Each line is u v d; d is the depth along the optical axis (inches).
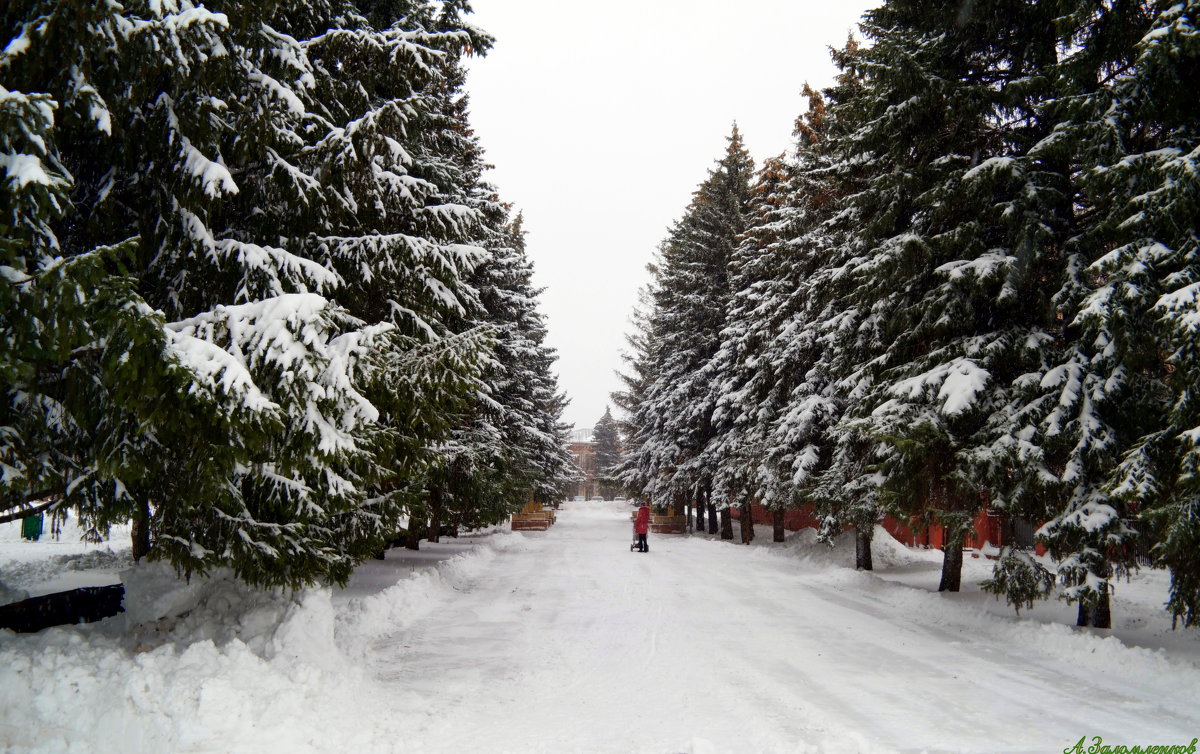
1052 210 402.3
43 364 213.0
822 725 228.5
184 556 236.2
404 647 335.0
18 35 201.3
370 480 278.4
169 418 191.6
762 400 869.8
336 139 320.2
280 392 217.9
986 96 424.2
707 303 1243.2
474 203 626.2
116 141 246.1
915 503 452.4
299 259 283.9
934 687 277.3
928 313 449.7
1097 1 339.6
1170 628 387.5
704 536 1252.5
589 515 2342.5
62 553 705.0
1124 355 334.6
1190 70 327.0
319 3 372.2
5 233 170.4
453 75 627.8
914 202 450.6
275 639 247.0
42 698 173.3
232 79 279.7
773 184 1015.6
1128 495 308.7
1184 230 313.1
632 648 341.1
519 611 440.1
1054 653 336.5
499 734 215.6
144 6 221.3
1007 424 392.2
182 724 181.2
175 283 270.8
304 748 186.7
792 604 484.4
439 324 421.7
